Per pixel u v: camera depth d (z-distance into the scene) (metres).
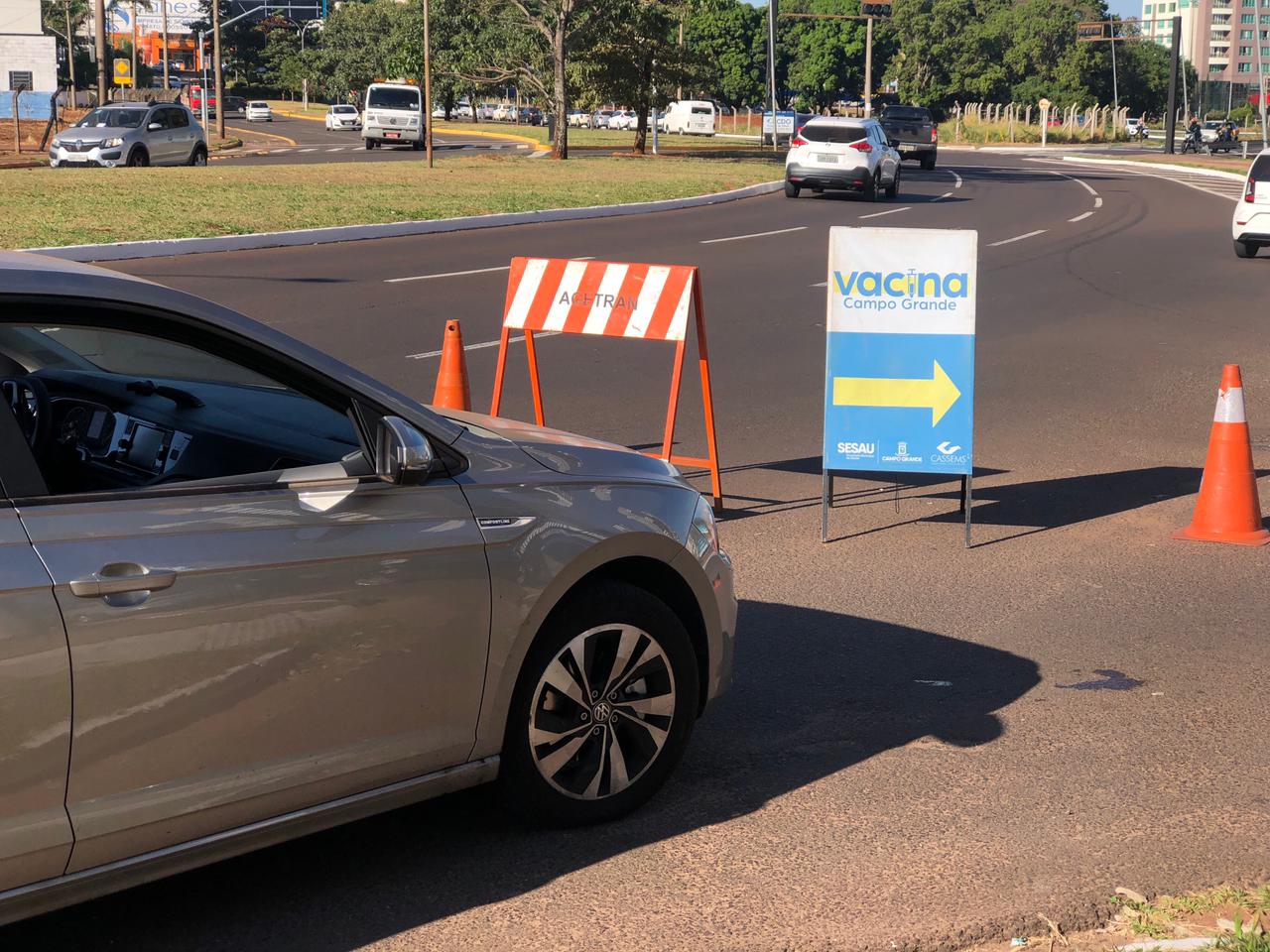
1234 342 14.78
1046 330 15.45
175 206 24.47
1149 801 4.46
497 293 17.02
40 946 3.50
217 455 3.67
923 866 4.02
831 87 144.62
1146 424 10.81
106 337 4.33
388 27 104.81
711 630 4.40
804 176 33.84
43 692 2.97
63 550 3.02
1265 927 3.65
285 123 96.44
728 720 5.09
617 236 24.20
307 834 3.56
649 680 4.24
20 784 2.97
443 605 3.63
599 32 47.31
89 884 3.15
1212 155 86.69
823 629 6.13
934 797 4.48
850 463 7.48
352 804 3.60
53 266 3.24
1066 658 5.80
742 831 4.22
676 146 63.94
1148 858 4.07
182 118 38.09
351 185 30.22
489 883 3.87
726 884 3.90
